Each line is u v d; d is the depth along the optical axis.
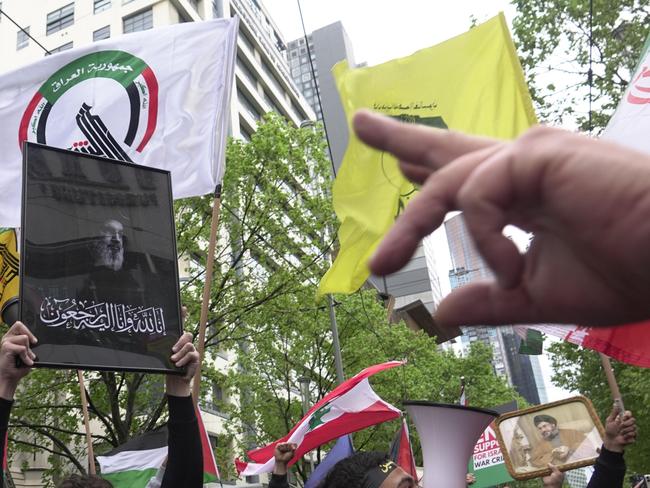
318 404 5.23
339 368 16.38
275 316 16.98
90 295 3.12
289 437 5.19
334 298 19.52
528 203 0.47
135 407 16.45
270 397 19.78
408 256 0.50
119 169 3.44
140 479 8.42
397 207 5.30
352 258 5.36
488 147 0.52
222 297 15.63
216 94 6.61
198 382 4.75
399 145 0.54
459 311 0.54
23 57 38.12
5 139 6.68
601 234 0.44
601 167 0.44
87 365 2.98
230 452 19.72
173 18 36.00
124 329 3.14
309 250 17.14
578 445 4.72
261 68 47.62
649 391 14.30
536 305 0.51
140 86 6.73
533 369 138.88
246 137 41.59
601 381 16.12
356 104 5.58
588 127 11.43
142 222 3.41
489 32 5.62
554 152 0.45
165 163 6.49
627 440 3.21
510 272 0.49
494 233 0.48
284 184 16.17
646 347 3.96
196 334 15.33
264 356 18.94
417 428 3.44
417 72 5.67
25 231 3.07
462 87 5.59
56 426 16.20
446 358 30.08
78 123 6.70
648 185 0.42
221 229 16.28
